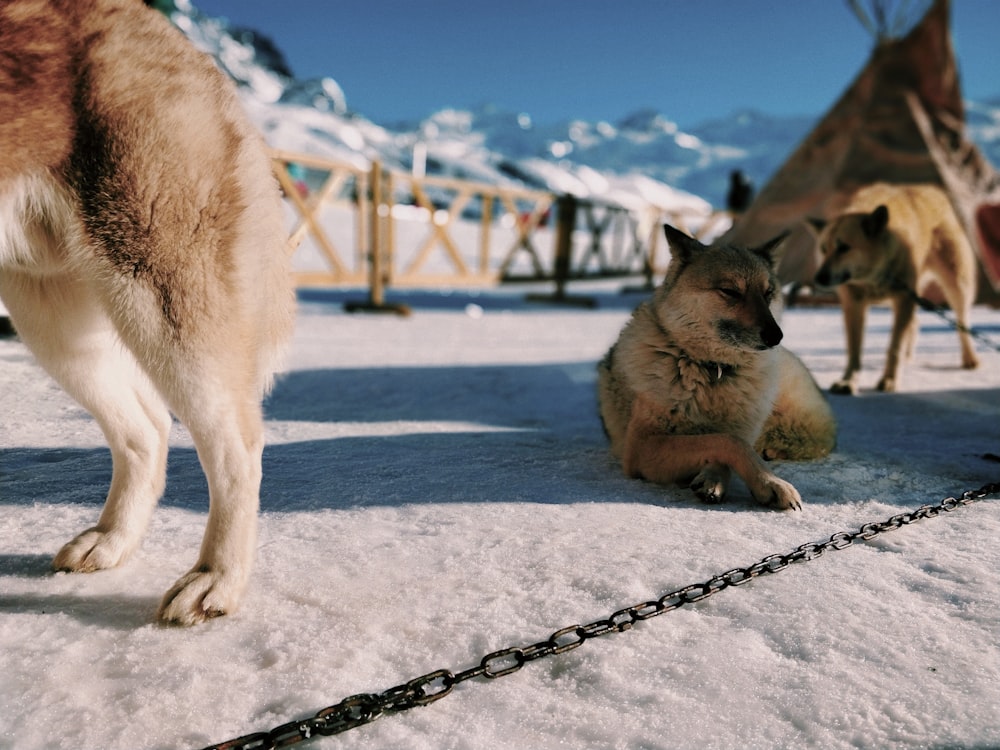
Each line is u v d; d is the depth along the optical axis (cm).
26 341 218
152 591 201
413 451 372
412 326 950
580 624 187
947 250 668
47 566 213
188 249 195
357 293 1346
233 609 188
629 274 2033
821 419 374
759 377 334
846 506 295
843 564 225
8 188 185
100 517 239
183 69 204
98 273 192
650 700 154
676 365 332
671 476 322
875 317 1201
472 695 156
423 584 208
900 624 185
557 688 159
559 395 564
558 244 1459
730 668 165
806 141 1052
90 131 188
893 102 1000
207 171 198
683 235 352
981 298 1110
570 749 139
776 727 145
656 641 177
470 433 425
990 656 169
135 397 229
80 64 187
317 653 171
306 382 555
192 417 195
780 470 352
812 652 172
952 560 227
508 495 298
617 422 370
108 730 142
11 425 352
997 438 437
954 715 147
